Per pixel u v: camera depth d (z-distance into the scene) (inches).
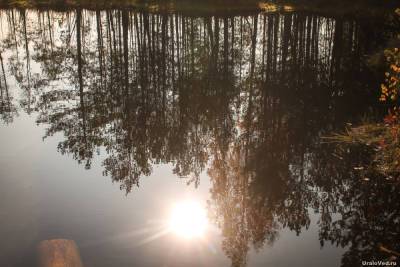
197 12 1537.9
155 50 1033.5
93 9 1712.6
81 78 789.9
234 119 543.8
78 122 538.3
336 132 452.4
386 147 349.1
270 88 679.1
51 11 1708.9
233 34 1154.7
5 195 326.3
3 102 647.1
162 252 254.2
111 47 1091.9
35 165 391.2
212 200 333.4
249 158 420.2
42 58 1002.7
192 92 677.3
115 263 241.3
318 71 765.3
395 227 278.5
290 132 477.4
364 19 1216.2
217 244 269.1
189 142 471.8
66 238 264.5
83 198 324.2
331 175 362.6
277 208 322.0
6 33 1349.7
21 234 269.7
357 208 307.7
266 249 263.6
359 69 742.5
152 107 602.9
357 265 241.3
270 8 1571.1
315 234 280.7
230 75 778.8
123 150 442.9
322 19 1330.0
